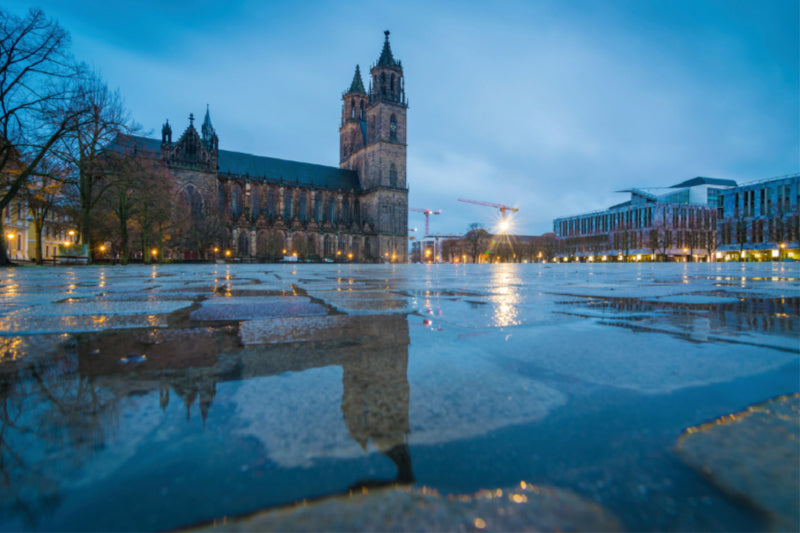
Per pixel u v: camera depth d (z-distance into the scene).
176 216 58.28
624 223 117.12
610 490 0.81
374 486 0.84
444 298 4.79
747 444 1.00
